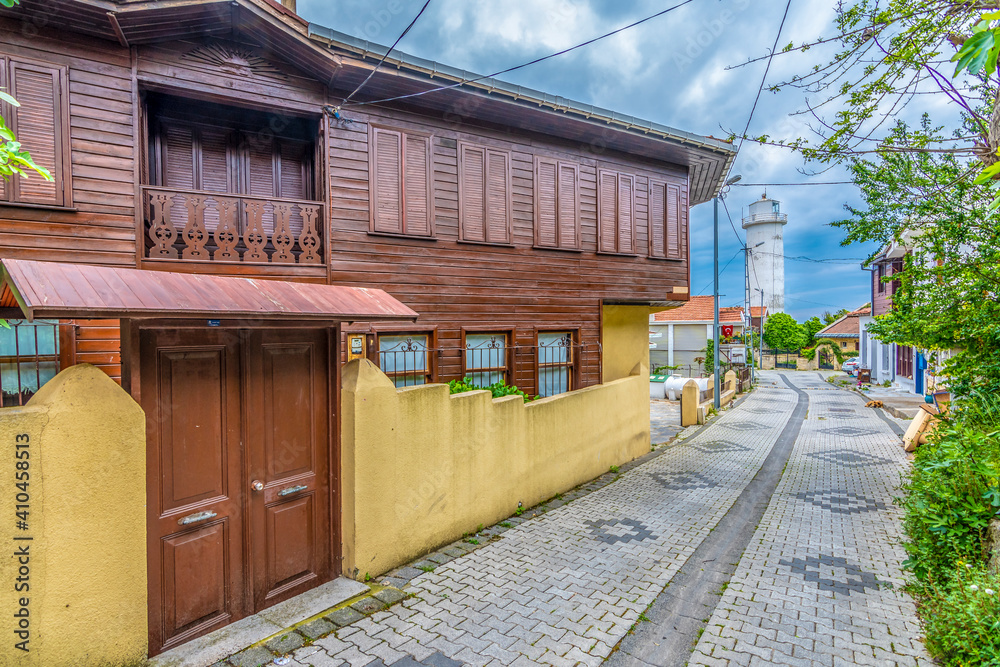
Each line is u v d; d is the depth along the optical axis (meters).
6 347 4.86
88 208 5.06
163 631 3.12
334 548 4.19
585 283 8.85
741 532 5.66
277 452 3.77
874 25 4.17
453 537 5.19
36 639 2.58
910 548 4.30
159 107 5.99
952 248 5.91
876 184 6.11
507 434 5.98
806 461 9.27
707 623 3.70
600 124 8.24
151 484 3.05
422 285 7.01
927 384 14.89
